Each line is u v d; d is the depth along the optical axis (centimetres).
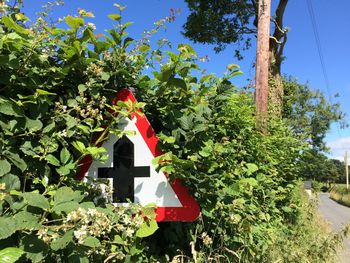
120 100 272
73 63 256
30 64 237
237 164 389
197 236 326
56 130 242
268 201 548
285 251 489
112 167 273
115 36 279
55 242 187
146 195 273
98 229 203
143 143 274
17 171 224
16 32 224
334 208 3359
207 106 328
